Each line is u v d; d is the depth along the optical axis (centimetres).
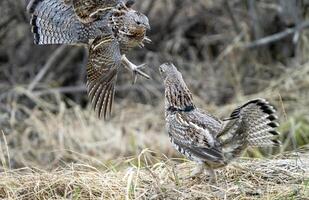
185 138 988
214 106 1673
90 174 1053
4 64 1858
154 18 1902
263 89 1731
